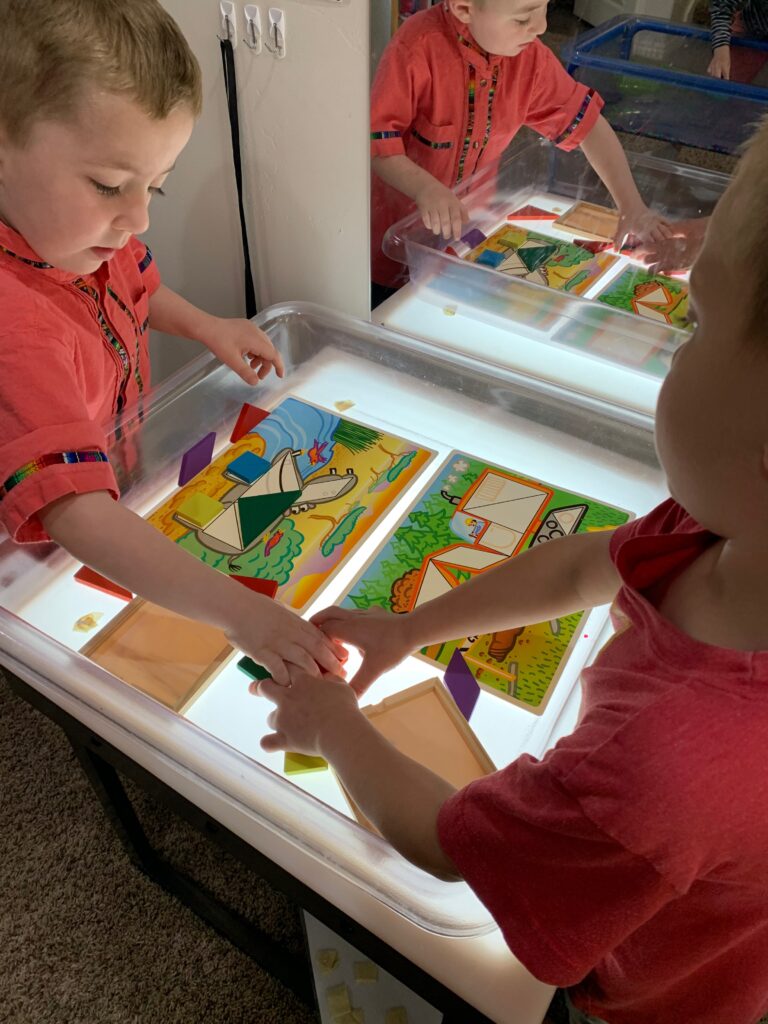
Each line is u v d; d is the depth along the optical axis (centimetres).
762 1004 52
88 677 61
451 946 50
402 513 77
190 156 93
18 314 63
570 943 38
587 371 90
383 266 98
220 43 82
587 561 53
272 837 55
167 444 84
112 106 55
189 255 104
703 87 75
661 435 35
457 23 77
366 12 73
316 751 52
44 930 87
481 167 93
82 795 97
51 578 71
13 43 53
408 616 61
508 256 96
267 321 93
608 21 75
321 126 83
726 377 31
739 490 33
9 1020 81
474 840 40
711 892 41
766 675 32
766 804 33
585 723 39
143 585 60
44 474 59
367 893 51
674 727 33
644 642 38
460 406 88
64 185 59
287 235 95
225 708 62
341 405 89
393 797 46
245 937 83
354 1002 66
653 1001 52
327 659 58
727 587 35
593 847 35
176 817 96
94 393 78
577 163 92
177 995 82
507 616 57
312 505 78
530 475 81
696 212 86
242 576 71
